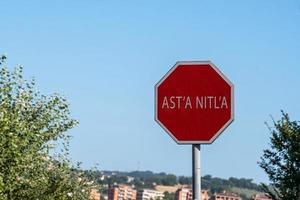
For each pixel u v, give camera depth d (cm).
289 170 2461
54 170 2770
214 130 583
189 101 593
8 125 1712
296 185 2445
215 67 588
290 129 2505
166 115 593
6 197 1884
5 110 1883
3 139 1656
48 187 2533
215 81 588
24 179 2095
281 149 2505
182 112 592
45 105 2312
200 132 586
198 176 581
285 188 2456
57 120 2319
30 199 2230
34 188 2286
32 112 2261
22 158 1780
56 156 2794
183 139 588
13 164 1731
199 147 588
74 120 2352
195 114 590
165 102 595
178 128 591
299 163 2464
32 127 2112
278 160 2508
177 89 594
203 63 593
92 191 3853
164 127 592
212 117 587
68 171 2928
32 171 2156
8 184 1817
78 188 3359
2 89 2019
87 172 3784
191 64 595
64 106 2341
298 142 2484
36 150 2094
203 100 591
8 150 1658
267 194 2538
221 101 586
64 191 2798
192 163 584
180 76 595
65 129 2323
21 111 2172
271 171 2503
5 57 2091
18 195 2138
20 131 1873
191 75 595
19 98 2169
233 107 583
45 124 2262
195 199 580
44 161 2288
